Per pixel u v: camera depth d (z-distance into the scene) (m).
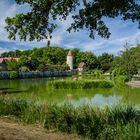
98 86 43.69
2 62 98.38
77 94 33.38
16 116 13.19
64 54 147.00
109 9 9.25
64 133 11.00
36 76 93.44
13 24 9.87
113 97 29.12
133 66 57.97
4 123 11.62
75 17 10.16
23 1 9.48
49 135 10.29
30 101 14.09
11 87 45.03
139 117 11.00
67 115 11.56
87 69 136.12
